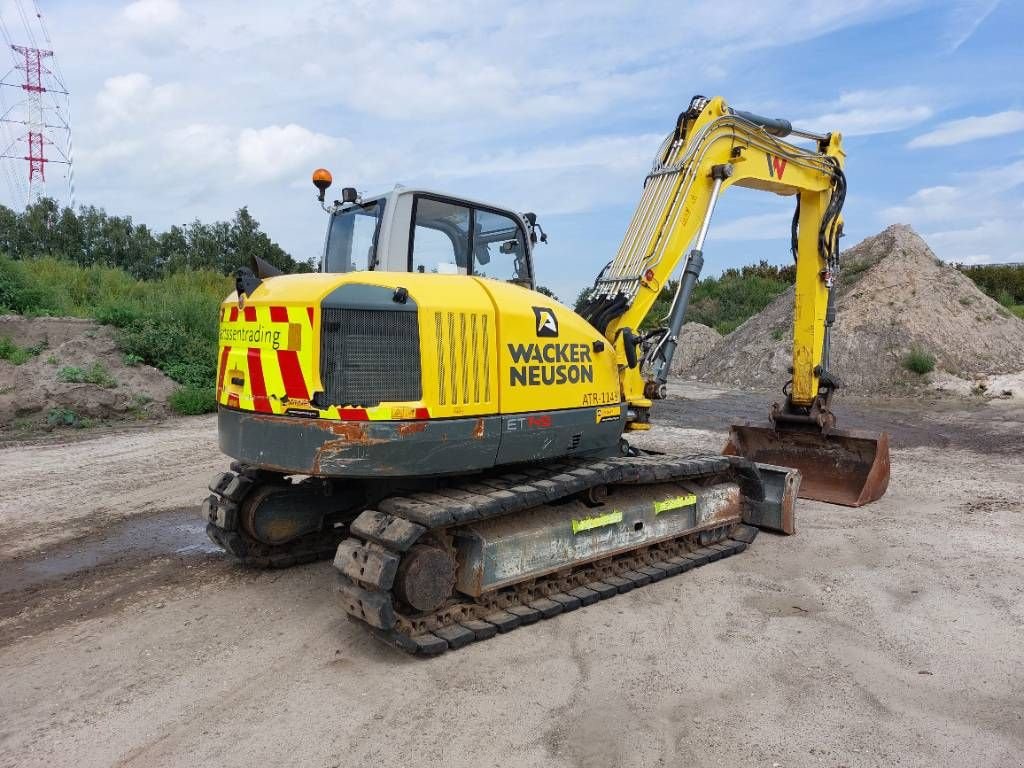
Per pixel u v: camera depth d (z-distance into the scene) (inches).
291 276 180.1
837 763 121.1
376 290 164.9
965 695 142.7
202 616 186.2
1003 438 414.9
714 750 125.1
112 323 564.1
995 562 216.8
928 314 663.8
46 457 378.3
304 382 163.6
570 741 128.3
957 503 282.5
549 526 185.5
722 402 597.0
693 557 222.7
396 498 172.6
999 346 642.2
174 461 369.4
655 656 160.9
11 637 175.9
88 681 152.8
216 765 122.5
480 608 175.2
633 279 232.5
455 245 209.5
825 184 293.4
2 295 593.6
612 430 211.9
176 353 553.6
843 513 272.4
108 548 242.7
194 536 255.3
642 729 131.6
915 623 175.9
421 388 165.9
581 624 178.7
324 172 222.2
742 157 258.8
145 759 124.5
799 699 141.6
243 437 177.2
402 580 157.9
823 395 302.2
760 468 254.7
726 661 157.9
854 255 808.3
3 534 257.4
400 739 129.5
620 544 203.5
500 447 179.8
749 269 1305.4
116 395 486.9
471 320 173.6
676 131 250.1
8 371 479.5
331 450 160.2
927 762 121.3
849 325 677.3
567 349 195.9
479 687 147.7
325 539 235.0
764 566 220.1
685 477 229.3
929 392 586.6
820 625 175.9
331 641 170.7
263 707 141.1
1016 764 120.5
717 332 952.3
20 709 141.9
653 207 241.9
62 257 856.9
